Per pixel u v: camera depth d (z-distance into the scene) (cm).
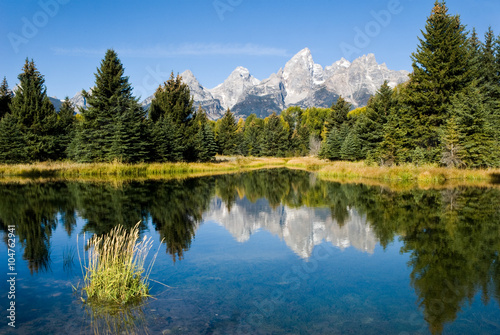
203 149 4666
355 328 425
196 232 984
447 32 3058
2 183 2298
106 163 3294
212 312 470
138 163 3503
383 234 953
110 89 3544
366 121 4122
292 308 486
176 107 4578
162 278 611
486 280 603
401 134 3162
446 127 2922
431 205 1430
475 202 1495
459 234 942
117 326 423
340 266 684
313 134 7675
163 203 1502
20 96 3669
